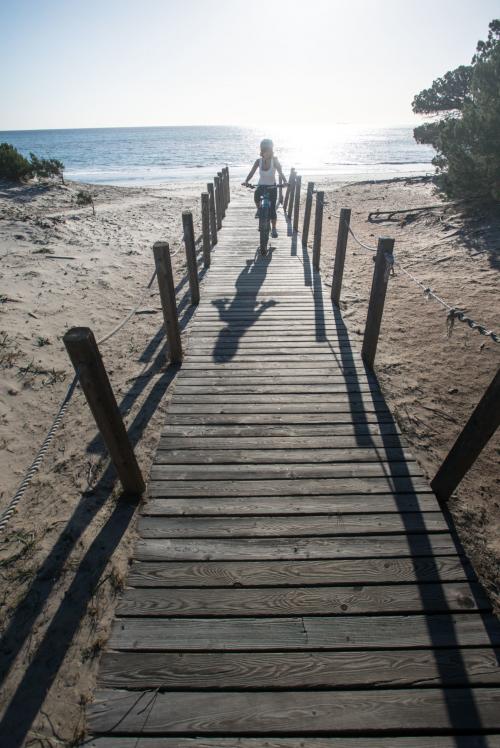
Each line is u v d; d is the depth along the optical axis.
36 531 2.67
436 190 13.28
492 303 5.79
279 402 3.87
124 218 12.65
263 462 3.16
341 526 2.65
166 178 30.16
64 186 17.58
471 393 4.11
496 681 1.90
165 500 2.85
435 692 1.86
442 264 7.51
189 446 3.33
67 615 2.18
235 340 5.05
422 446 3.40
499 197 8.86
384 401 3.89
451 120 10.42
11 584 2.34
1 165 16.33
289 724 1.76
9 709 1.82
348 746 1.70
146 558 2.46
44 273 7.29
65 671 1.95
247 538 2.57
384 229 10.55
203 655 2.00
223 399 3.92
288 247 9.09
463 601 2.22
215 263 8.01
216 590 2.28
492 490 3.00
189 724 1.76
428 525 2.67
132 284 7.31
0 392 4.11
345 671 1.93
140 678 1.91
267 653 2.00
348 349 4.84
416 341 5.11
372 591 2.27
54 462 3.29
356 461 3.17
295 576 2.35
